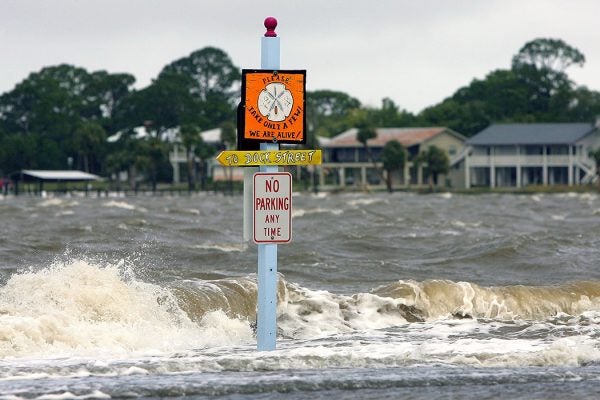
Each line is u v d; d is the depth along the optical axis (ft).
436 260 267.80
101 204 644.69
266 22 124.77
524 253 275.80
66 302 145.48
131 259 249.34
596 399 102.47
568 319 168.66
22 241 282.15
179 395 102.17
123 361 118.52
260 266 126.72
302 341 144.77
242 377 109.81
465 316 172.24
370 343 141.18
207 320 152.46
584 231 372.79
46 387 103.55
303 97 125.39
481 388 106.93
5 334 127.24
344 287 209.36
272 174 124.88
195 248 274.16
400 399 102.06
